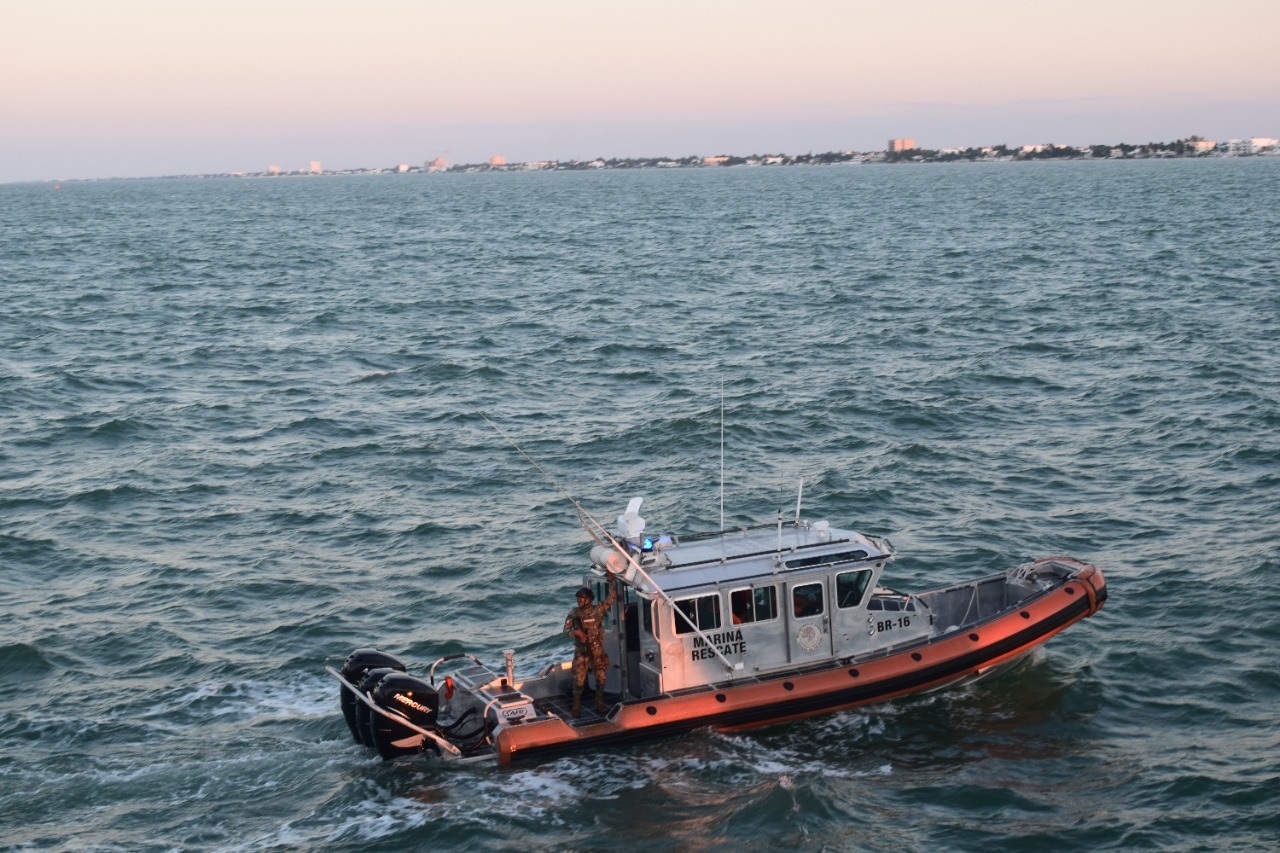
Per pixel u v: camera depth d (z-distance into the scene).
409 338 54.09
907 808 15.56
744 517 27.62
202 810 15.76
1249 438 32.16
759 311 60.69
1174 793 15.79
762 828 15.05
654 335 53.34
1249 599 21.73
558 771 16.25
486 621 22.20
